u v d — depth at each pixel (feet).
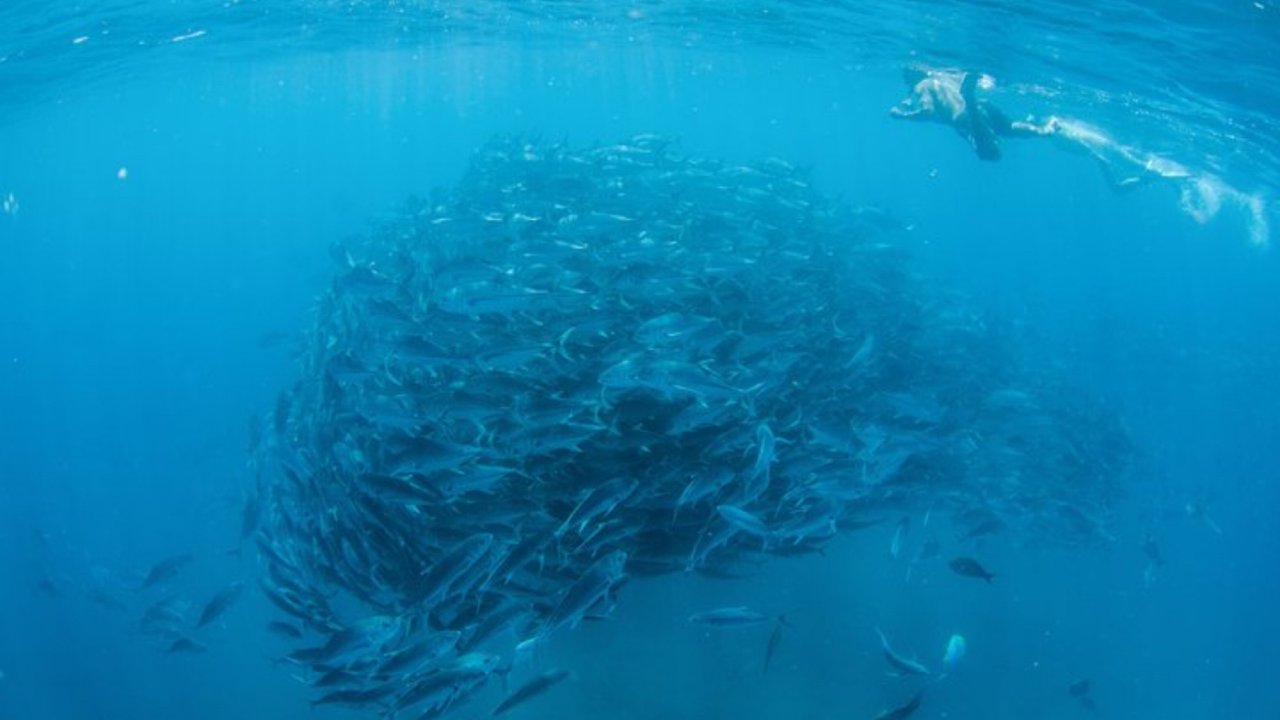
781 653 32.40
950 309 50.44
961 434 37.58
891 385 37.22
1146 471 54.29
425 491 22.47
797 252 39.73
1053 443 44.75
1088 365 83.97
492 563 21.29
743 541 28.14
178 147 372.17
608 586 20.39
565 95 302.04
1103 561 48.34
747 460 27.17
